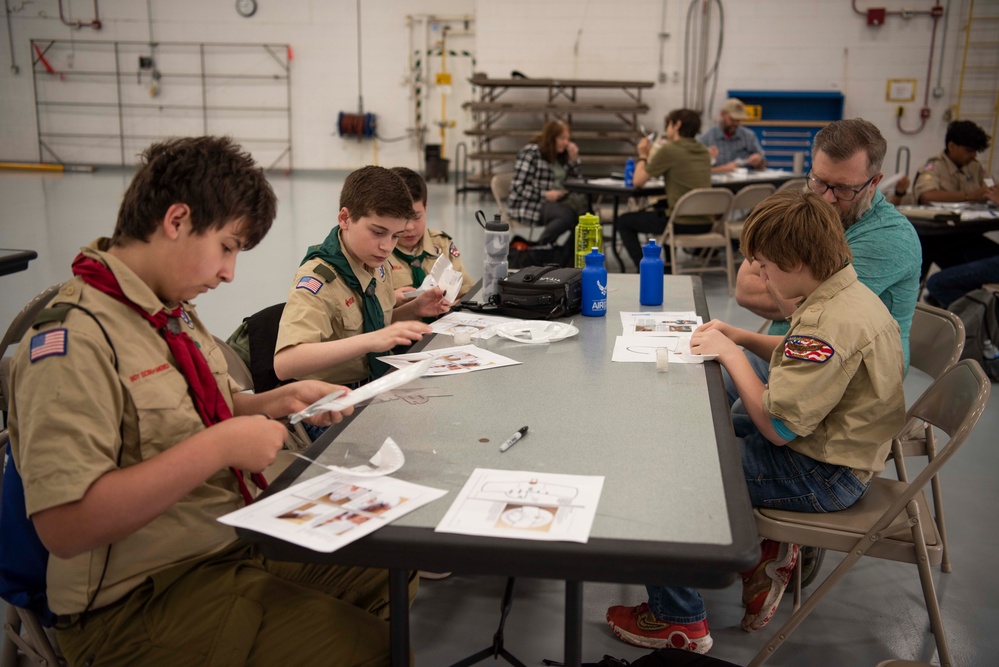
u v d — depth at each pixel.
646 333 2.09
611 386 1.65
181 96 12.44
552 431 1.41
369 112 12.35
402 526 1.07
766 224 1.66
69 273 5.71
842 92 10.51
